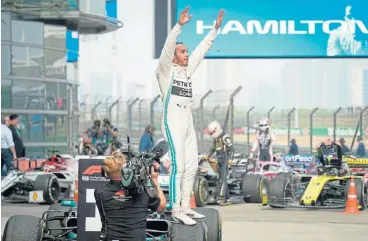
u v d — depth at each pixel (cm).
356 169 4628
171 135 2133
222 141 4338
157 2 4919
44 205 4347
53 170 4775
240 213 3953
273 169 4984
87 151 5803
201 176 4344
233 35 4881
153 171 2056
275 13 4894
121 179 1916
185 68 2188
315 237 3073
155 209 1997
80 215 2072
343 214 3906
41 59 6369
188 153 2170
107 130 6300
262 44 4888
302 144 12862
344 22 4888
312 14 4891
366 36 4881
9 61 6125
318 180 4053
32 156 6231
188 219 2084
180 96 2155
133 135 8712
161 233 2239
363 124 9675
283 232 3216
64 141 6538
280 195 4100
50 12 6456
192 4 4825
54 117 6456
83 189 2077
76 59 6962
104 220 1948
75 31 6925
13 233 2122
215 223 2197
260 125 5038
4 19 6122
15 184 4478
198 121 8181
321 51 4894
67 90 6594
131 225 1927
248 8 4881
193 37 4825
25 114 6206
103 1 6794
